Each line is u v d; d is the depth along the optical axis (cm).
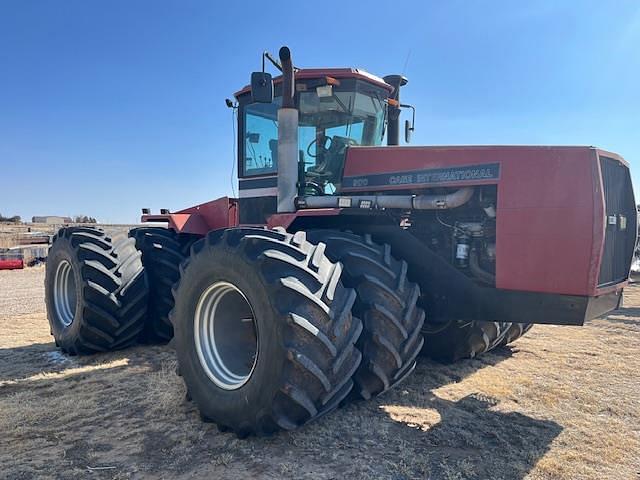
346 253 345
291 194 414
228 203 548
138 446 303
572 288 300
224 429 323
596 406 373
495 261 330
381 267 344
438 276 360
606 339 584
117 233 545
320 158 451
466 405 373
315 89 444
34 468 276
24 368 473
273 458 287
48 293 568
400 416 349
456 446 306
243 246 317
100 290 487
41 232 2345
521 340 579
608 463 287
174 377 433
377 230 386
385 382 336
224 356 350
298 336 289
